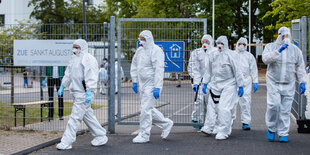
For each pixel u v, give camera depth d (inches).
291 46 284.2
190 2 1332.4
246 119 340.2
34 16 2054.6
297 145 271.6
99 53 323.9
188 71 334.0
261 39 1640.0
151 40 287.4
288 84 285.3
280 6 831.7
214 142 284.5
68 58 331.3
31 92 355.9
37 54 337.7
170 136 312.8
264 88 935.7
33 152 257.3
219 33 1349.7
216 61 300.4
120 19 331.9
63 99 367.2
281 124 284.5
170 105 340.5
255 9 1533.0
